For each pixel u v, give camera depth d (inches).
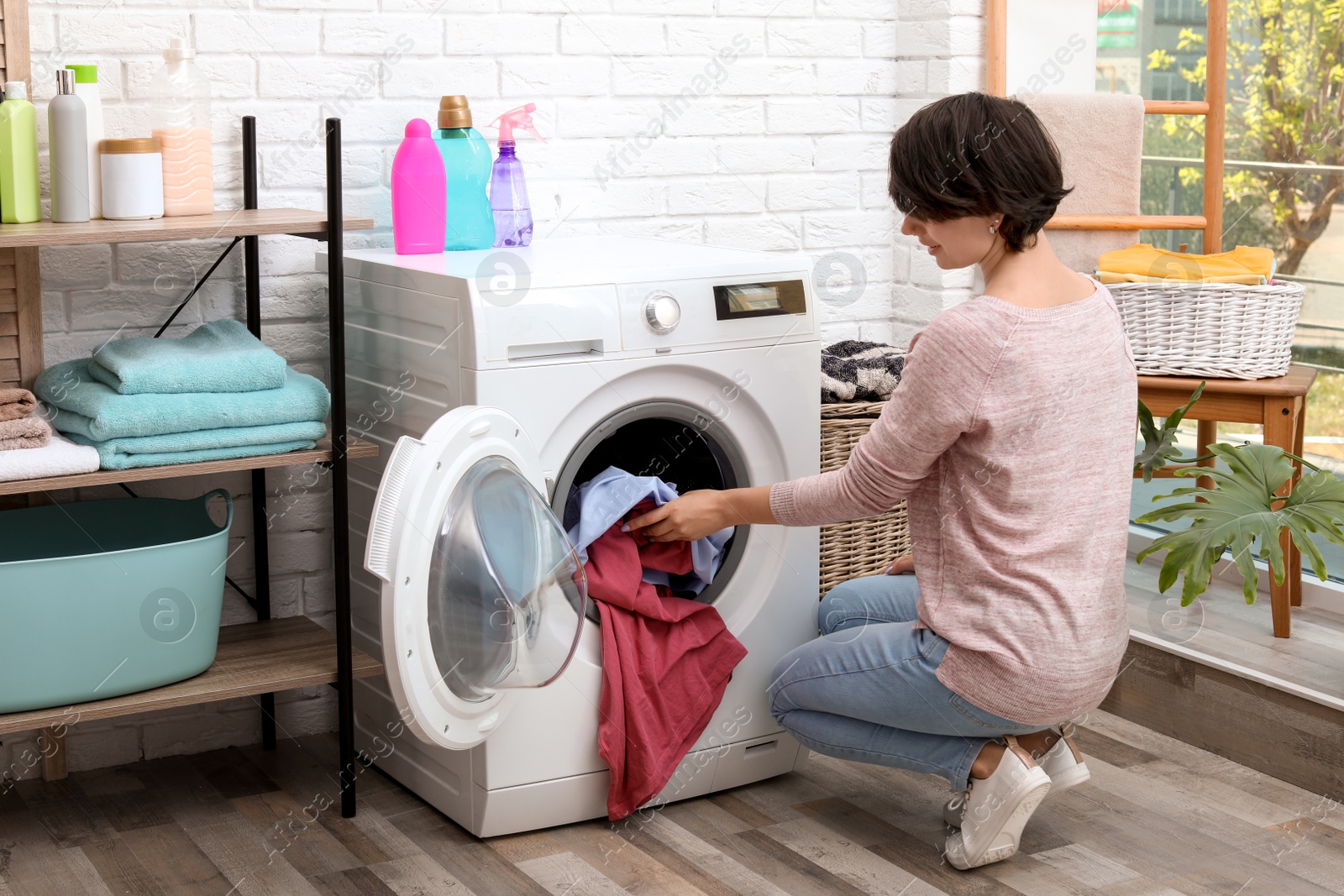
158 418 69.2
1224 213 113.8
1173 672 90.2
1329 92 104.2
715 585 80.0
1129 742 90.0
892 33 112.0
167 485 86.0
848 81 110.5
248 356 73.1
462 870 71.8
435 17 92.2
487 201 87.5
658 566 76.4
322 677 77.0
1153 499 84.8
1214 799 81.0
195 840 75.4
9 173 71.6
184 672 74.6
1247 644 93.2
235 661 78.9
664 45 101.8
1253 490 81.5
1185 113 108.6
